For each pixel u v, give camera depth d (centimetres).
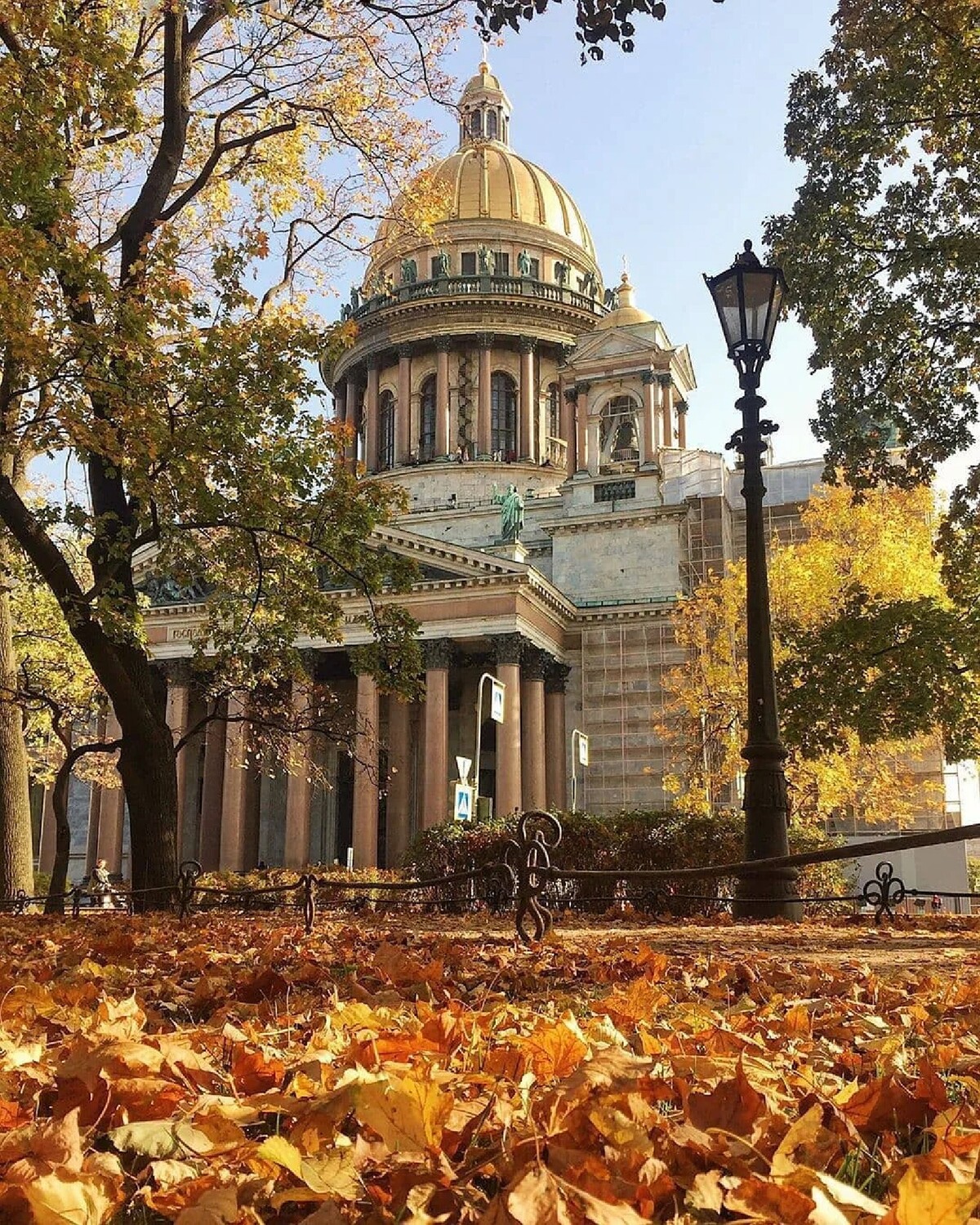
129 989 747
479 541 7675
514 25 1483
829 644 2627
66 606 2120
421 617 6112
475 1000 680
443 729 5975
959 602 2730
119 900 3170
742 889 1698
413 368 8981
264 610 2606
